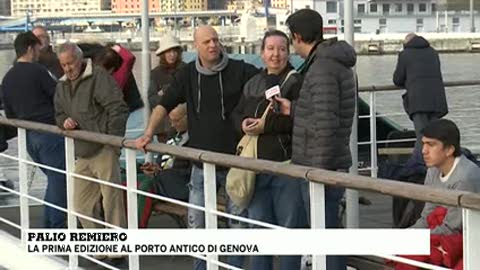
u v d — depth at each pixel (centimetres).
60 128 670
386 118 1022
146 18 891
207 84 595
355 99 521
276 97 546
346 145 512
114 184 629
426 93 898
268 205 562
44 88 766
